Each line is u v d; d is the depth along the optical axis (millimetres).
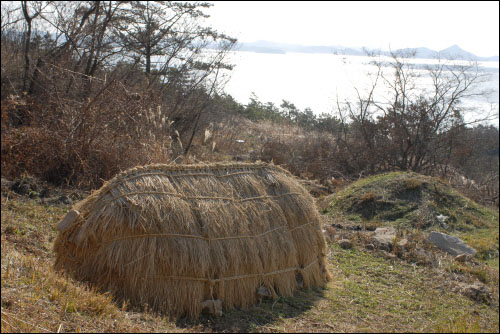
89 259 4844
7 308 3977
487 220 10836
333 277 6387
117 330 3967
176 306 4637
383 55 18250
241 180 5453
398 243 8203
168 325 4305
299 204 5715
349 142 17469
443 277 7141
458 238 8977
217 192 5164
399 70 18109
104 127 10164
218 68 17469
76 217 4910
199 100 16875
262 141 18844
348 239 8344
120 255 4641
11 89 13242
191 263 4684
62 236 5066
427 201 10773
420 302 6004
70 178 9602
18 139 9922
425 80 17641
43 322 3895
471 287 6668
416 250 8133
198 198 5027
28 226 6910
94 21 14586
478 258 8594
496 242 9445
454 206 11039
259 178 5633
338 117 20672
